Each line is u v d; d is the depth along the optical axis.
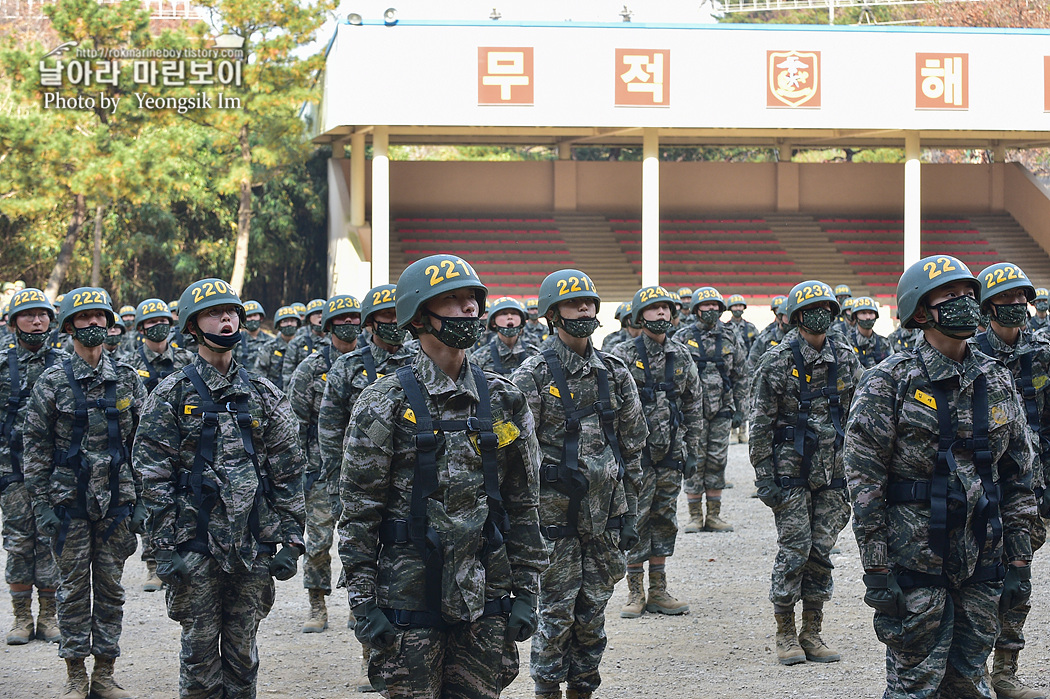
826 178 51.62
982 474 6.25
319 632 10.66
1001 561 6.28
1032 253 49.38
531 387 7.71
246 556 7.00
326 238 54.88
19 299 10.58
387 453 5.46
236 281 49.00
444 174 49.75
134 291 53.03
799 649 9.14
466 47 38.50
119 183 40.31
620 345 10.95
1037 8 63.53
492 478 5.55
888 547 6.35
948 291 6.18
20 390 10.55
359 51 38.19
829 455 9.15
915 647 6.27
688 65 39.38
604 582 7.72
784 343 9.36
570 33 38.78
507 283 45.09
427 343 5.61
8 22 55.72
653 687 8.51
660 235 48.81
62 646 8.45
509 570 5.62
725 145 51.62
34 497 8.44
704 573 12.74
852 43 40.03
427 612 5.42
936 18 65.62
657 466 10.81
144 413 7.05
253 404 7.19
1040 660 8.87
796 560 9.05
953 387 6.27
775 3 44.44
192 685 6.91
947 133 46.50
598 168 50.59
